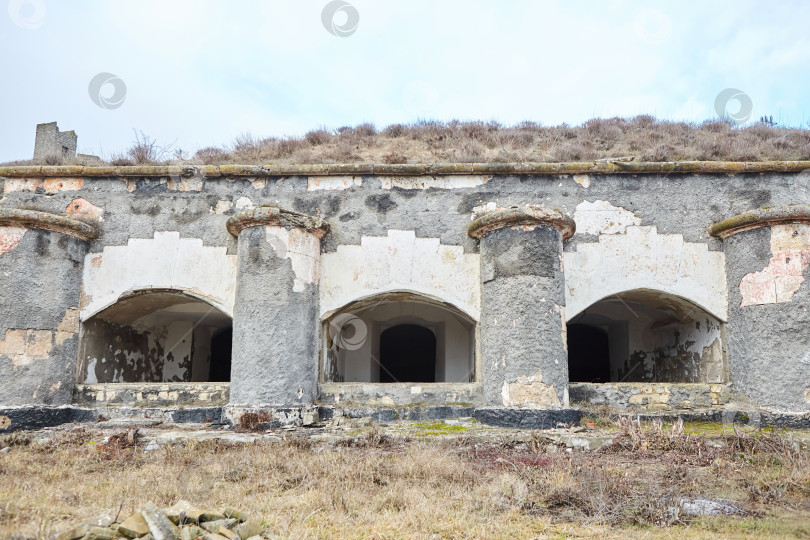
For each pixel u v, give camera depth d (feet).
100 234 31.42
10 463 19.54
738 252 29.58
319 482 17.42
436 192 31.58
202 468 19.04
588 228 31.01
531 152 37.14
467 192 31.50
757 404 27.76
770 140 42.96
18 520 12.91
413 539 13.28
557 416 25.76
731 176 31.63
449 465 19.06
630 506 15.75
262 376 27.17
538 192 31.45
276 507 15.30
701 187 31.55
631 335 38.78
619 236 30.94
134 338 35.81
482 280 29.07
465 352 41.32
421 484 17.60
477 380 30.07
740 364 28.96
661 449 22.15
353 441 23.30
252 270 28.27
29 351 28.22
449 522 14.37
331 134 50.83
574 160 34.94
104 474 18.47
